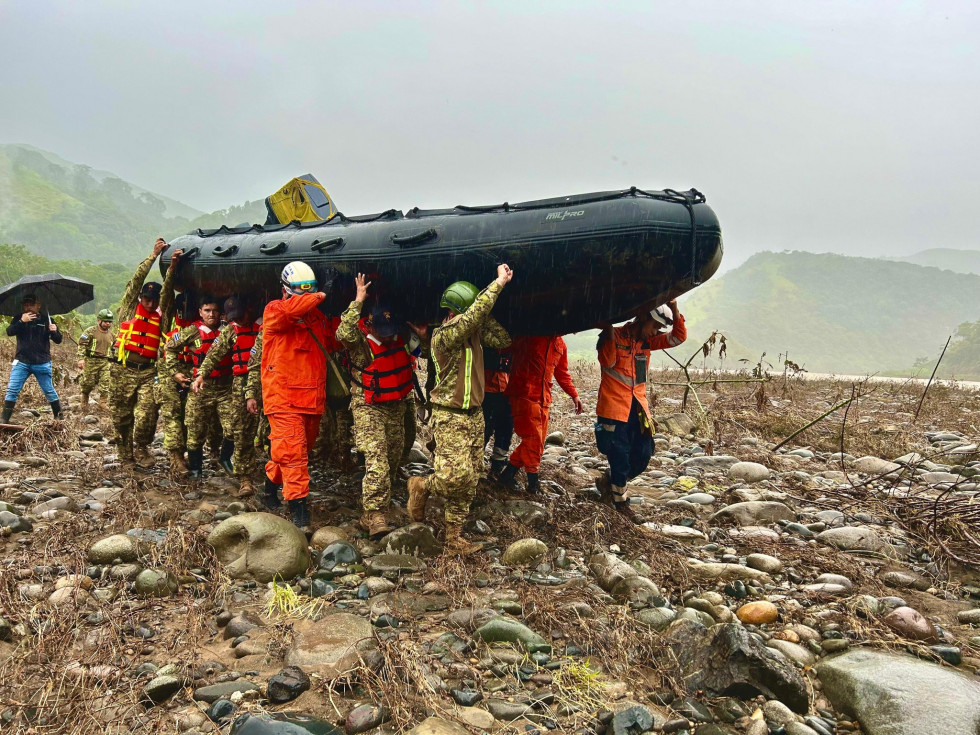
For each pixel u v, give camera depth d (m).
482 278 4.94
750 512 5.88
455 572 4.46
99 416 9.62
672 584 4.56
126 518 5.12
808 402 13.16
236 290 6.37
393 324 5.12
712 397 13.17
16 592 3.99
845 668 3.30
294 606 3.99
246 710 3.04
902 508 5.81
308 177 7.58
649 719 3.00
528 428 5.89
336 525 5.31
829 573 4.73
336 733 2.84
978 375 145.62
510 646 3.60
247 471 5.93
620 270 4.66
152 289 6.58
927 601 4.40
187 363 6.36
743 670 3.25
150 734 2.89
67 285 9.05
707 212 4.72
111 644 3.52
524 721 3.04
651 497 6.87
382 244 5.27
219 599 4.09
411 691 3.18
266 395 5.10
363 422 5.13
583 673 3.37
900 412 12.15
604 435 5.62
